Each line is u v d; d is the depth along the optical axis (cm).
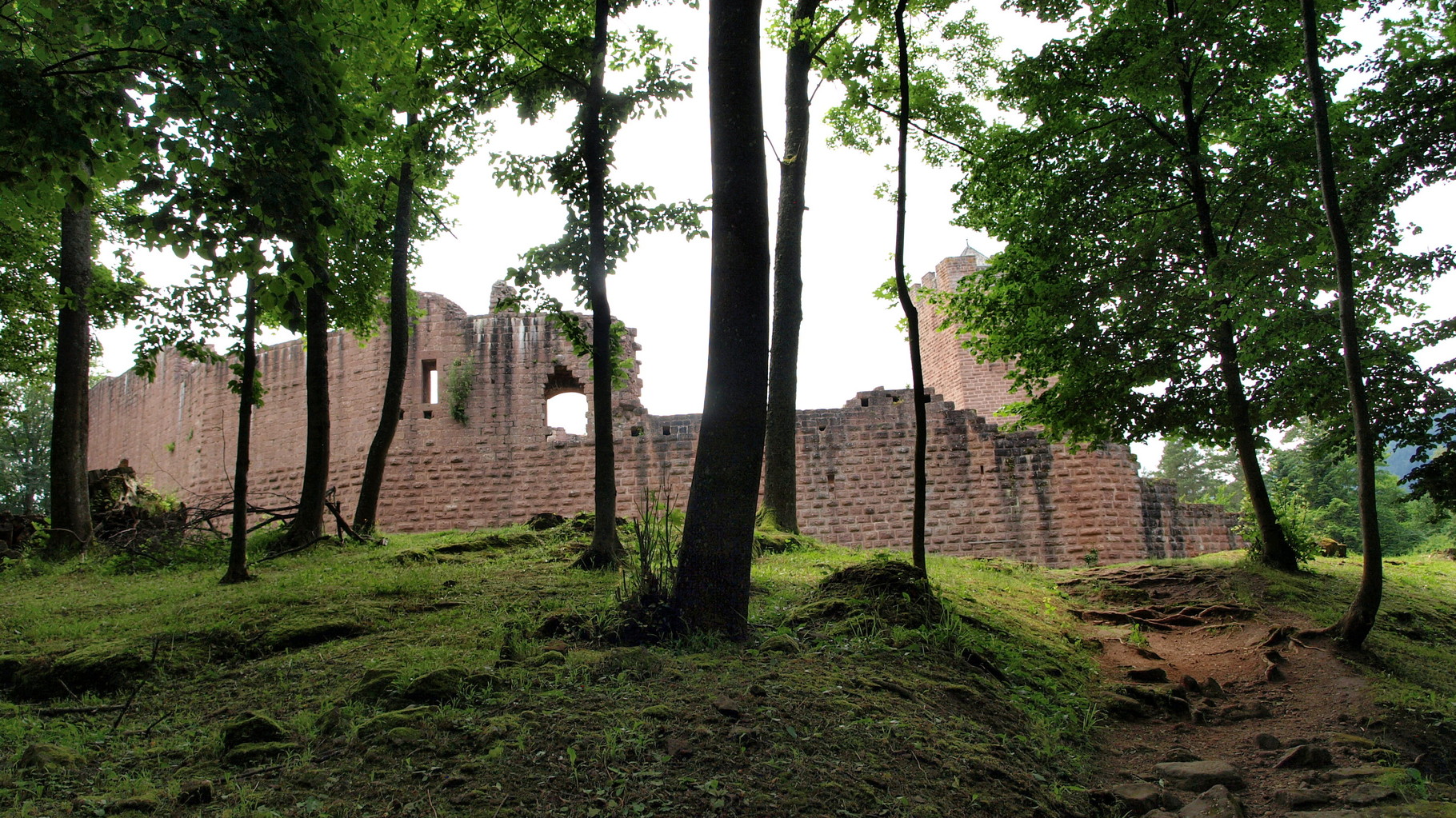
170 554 1481
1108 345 1444
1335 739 752
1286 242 1308
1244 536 1480
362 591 998
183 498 2969
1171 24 1280
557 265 1166
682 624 737
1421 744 751
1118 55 1356
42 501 4503
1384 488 3216
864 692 633
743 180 789
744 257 781
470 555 1295
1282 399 1355
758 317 782
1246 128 1423
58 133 619
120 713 645
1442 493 1159
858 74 1074
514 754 503
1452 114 1123
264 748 536
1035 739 665
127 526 1891
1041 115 1444
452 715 558
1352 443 1279
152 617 925
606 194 1172
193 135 650
